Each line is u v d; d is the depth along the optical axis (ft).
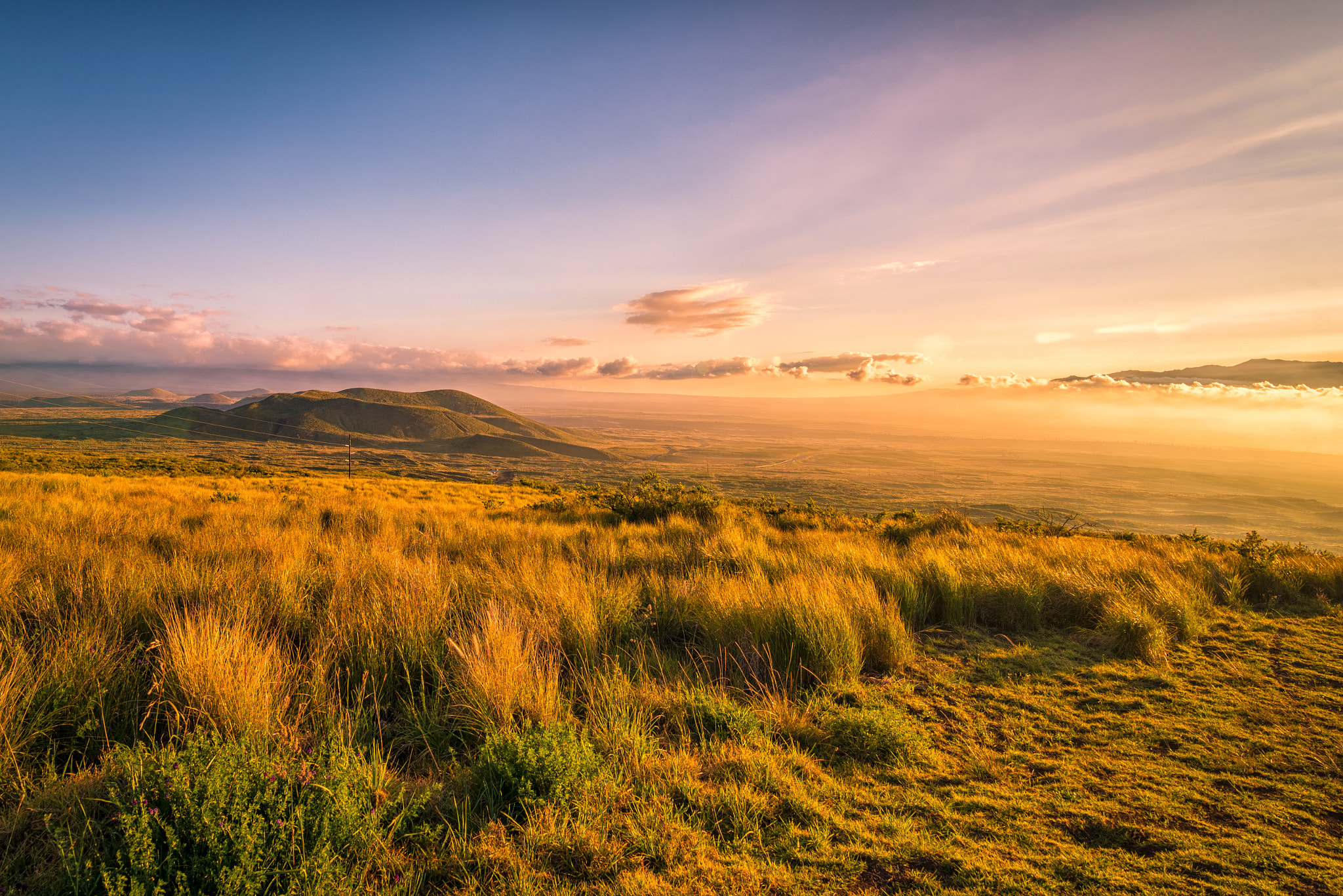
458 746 11.19
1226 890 8.01
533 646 14.17
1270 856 8.80
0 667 10.48
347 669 13.23
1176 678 16.58
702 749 11.16
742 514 49.85
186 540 25.02
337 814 7.72
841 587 20.80
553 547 30.22
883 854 8.52
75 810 7.95
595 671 13.87
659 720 12.37
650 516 48.70
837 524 49.26
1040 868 8.37
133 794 7.59
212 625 13.16
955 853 8.59
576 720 11.85
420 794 8.84
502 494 86.07
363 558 22.48
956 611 21.61
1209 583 27.22
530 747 9.53
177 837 6.98
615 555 27.73
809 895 7.63
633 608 19.01
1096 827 9.48
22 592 15.57
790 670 15.42
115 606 14.80
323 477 104.32
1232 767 11.60
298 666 12.76
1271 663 18.07
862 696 14.37
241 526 31.42
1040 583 23.84
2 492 42.50
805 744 11.89
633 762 10.17
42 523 28.14
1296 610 24.95
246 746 8.80
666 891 7.50
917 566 25.17
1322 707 14.74
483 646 13.58
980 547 35.63
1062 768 11.41
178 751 8.75
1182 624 20.79
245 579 17.65
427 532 33.60
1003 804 10.06
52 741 9.51
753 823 8.89
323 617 15.92
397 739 11.20
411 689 12.74
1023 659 17.81
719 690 13.70
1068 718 13.83
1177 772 11.38
